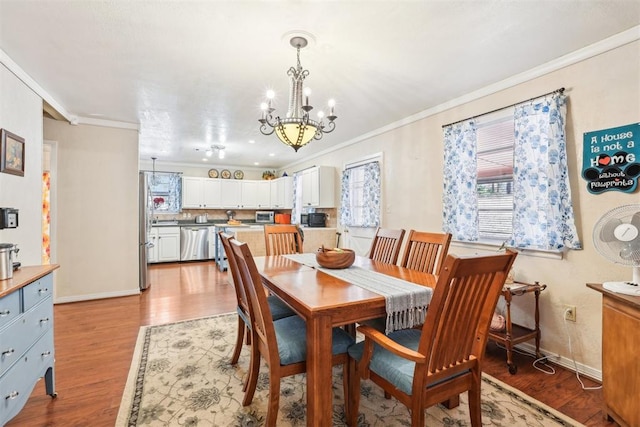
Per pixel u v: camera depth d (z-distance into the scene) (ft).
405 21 6.13
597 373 6.96
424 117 11.55
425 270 7.70
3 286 4.67
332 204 17.37
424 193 11.60
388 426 5.41
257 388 6.52
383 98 10.30
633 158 6.41
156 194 23.03
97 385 6.60
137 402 5.99
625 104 6.53
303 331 5.76
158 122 13.08
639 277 5.51
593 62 7.02
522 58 7.61
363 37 6.68
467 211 9.75
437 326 4.05
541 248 7.78
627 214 5.50
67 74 8.48
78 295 12.54
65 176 12.26
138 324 10.09
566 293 7.49
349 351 5.41
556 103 7.45
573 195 7.35
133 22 6.16
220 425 5.37
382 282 6.03
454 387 4.50
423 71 8.32
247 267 4.77
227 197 24.50
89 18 6.03
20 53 7.34
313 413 4.64
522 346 8.34
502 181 9.17
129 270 13.42
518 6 5.68
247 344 8.39
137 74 8.50
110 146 12.98
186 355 7.95
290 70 7.57
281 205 23.57
